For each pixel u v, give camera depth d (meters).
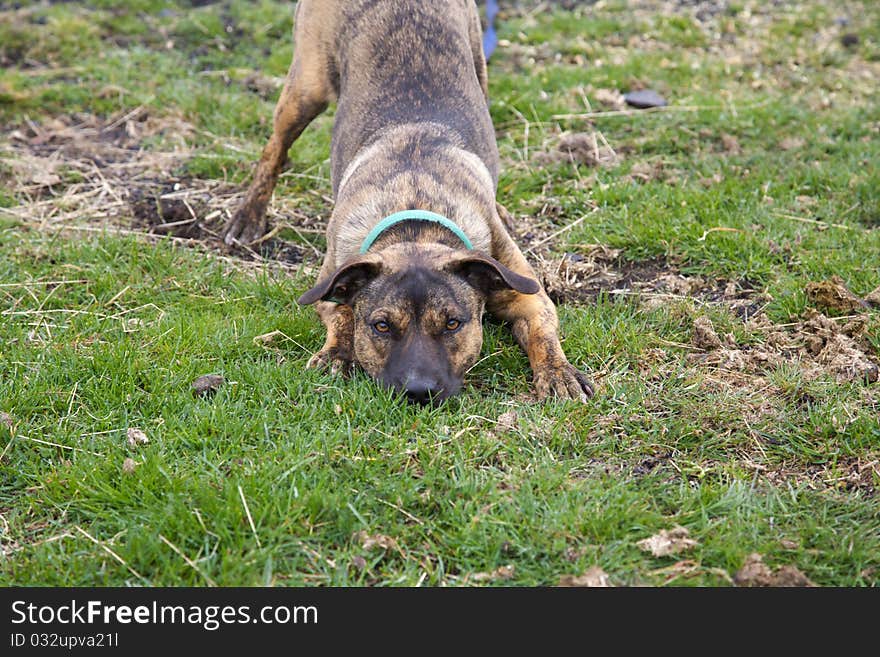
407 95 2.13
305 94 2.26
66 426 1.87
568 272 2.20
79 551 1.70
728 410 1.88
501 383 1.97
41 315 2.08
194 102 2.69
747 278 2.17
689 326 2.06
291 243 2.31
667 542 1.70
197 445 1.84
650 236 2.25
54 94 2.71
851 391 1.91
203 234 2.33
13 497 1.78
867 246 2.20
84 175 2.46
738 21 3.21
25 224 2.31
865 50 2.98
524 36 3.05
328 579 1.67
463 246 1.96
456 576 1.69
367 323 1.90
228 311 2.11
